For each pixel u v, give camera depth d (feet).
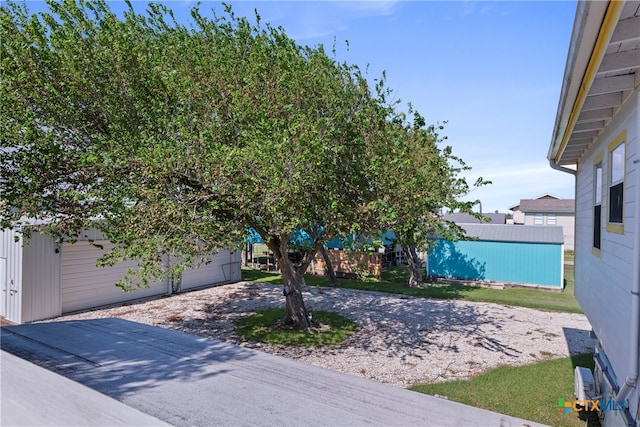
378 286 51.85
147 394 8.10
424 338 30.09
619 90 10.53
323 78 24.77
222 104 25.21
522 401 19.29
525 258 52.39
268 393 8.17
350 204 24.77
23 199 23.04
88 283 38.42
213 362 10.36
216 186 21.22
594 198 17.20
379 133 23.97
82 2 24.90
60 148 23.40
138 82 23.76
